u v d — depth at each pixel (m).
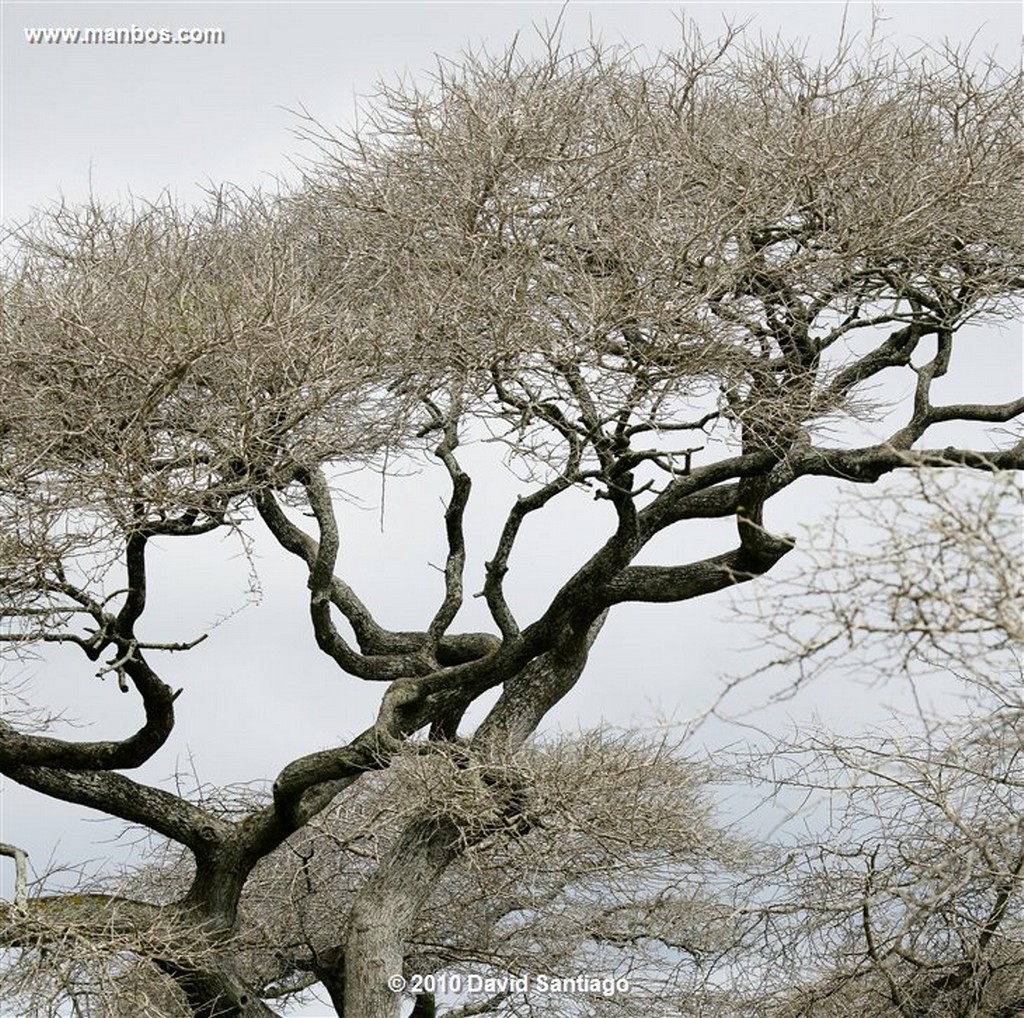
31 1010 17.53
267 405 17.91
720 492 21.31
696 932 21.95
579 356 18.45
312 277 22.03
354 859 25.30
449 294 19.19
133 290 18.45
